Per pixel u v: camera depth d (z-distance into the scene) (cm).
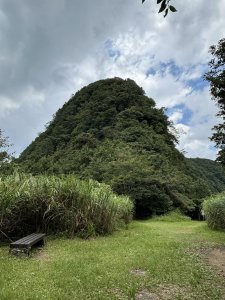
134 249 970
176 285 629
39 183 1209
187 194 4353
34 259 818
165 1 439
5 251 915
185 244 1134
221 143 1088
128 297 548
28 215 1170
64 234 1192
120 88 6581
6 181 1173
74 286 575
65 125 6694
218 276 720
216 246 1139
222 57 1066
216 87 1062
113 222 1393
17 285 561
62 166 4650
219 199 1758
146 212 3534
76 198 1240
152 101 6450
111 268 717
